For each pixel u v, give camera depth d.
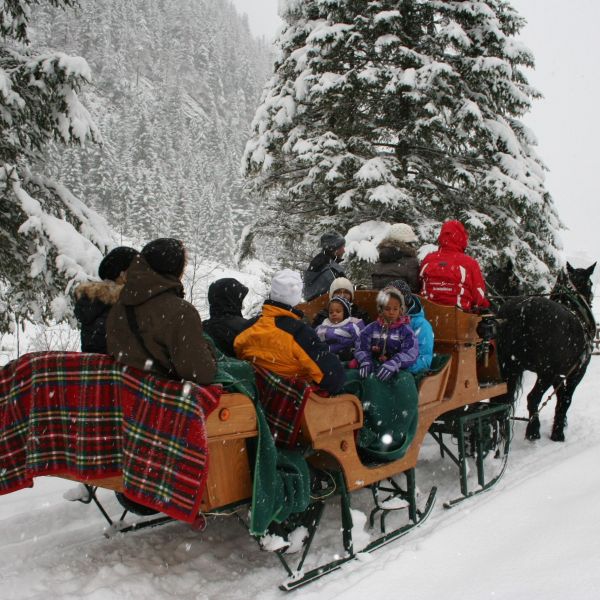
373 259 10.52
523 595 3.26
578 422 8.01
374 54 12.08
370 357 4.69
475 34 12.12
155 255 3.28
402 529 4.51
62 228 7.43
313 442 3.76
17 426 3.31
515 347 6.72
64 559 4.01
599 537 3.86
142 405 3.14
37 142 8.20
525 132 13.19
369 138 13.10
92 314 3.70
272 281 3.94
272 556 4.15
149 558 4.05
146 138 79.44
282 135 12.70
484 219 11.85
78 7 8.76
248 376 3.59
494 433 6.40
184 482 3.00
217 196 62.91
